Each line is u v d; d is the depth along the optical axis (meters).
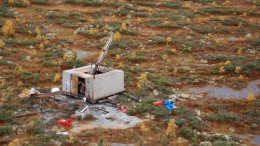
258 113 103.06
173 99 108.88
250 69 132.75
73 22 174.50
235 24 185.62
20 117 92.44
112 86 103.50
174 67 132.62
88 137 84.56
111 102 101.44
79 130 87.94
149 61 138.00
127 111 97.31
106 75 101.38
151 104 102.00
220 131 94.06
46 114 94.81
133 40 157.00
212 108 105.56
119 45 149.38
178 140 84.81
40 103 99.44
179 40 158.50
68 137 83.44
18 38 152.62
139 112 97.50
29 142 80.38
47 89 108.62
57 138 82.75
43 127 87.06
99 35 158.75
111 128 89.50
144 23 178.62
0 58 129.38
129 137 85.12
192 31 172.38
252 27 182.38
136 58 137.25
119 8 195.38
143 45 152.25
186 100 110.00
